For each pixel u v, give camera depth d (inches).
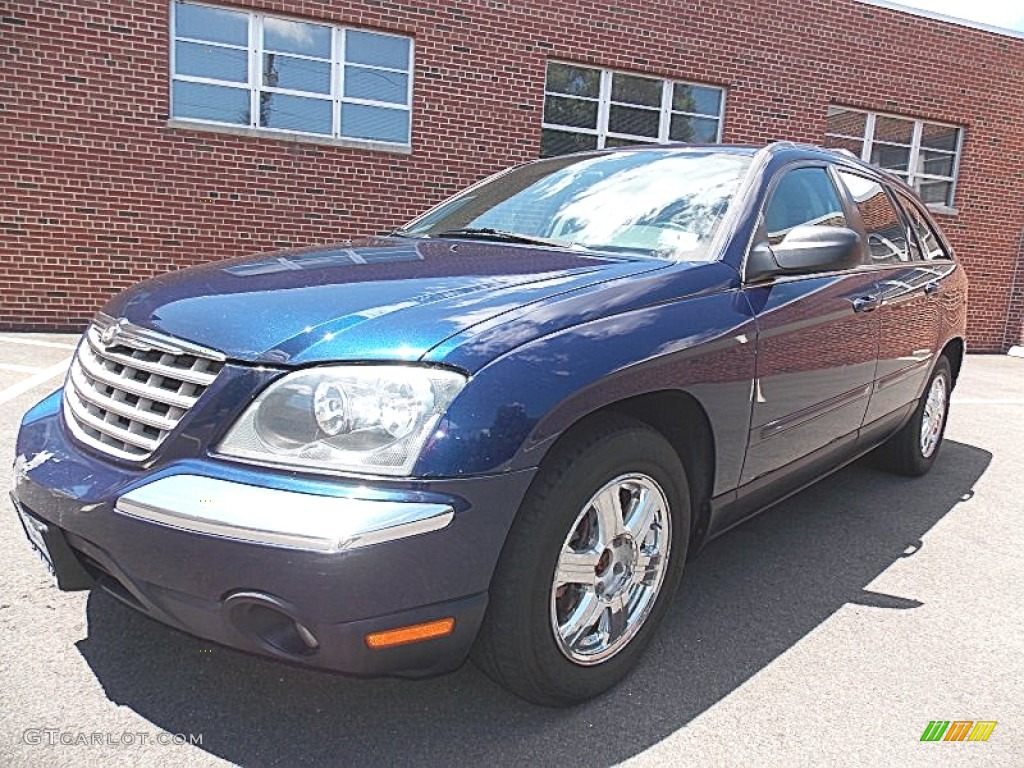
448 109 386.9
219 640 77.8
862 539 155.0
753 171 126.1
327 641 72.7
